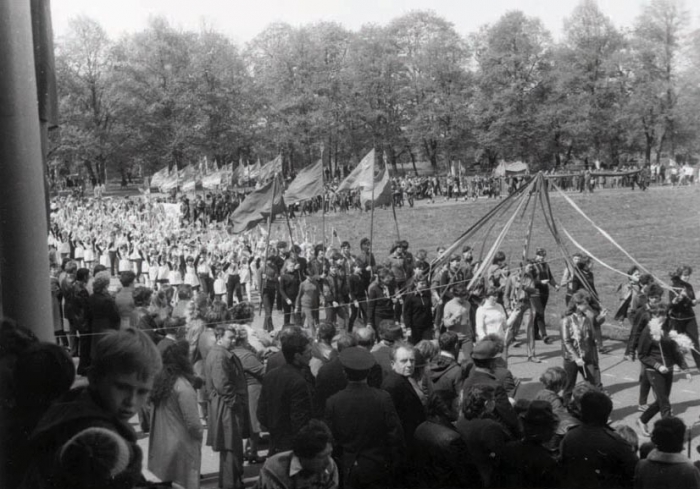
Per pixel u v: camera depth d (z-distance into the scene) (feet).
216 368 28.94
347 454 22.74
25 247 24.32
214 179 196.24
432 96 190.80
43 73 31.65
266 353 37.99
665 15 141.18
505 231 60.64
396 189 190.08
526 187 60.64
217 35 196.54
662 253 88.43
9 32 23.63
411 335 54.65
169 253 102.68
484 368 27.37
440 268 63.77
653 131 145.79
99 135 193.57
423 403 28.60
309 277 66.44
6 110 23.94
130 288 46.03
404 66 197.16
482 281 58.80
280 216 187.62
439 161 220.23
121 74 191.93
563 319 41.29
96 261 123.24
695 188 122.11
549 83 158.71
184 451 24.76
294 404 26.27
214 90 196.03
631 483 21.04
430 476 21.94
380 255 132.67
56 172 215.72
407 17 194.29
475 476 21.68
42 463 11.43
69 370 13.67
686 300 48.01
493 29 164.04
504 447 21.72
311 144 206.59
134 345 12.56
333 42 203.51
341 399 23.03
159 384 24.70
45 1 31.78
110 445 11.24
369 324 58.18
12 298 24.18
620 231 103.76
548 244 107.65
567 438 21.68
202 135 199.31
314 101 203.51
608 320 65.10
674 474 20.10
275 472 19.54
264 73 205.05
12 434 12.44
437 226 156.25
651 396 44.34
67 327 62.59
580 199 129.70
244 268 91.71
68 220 157.48
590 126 152.35
